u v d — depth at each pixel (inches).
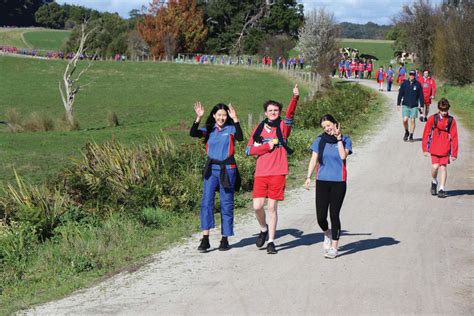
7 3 6441.9
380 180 518.9
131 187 450.0
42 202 430.0
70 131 1270.9
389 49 4537.4
